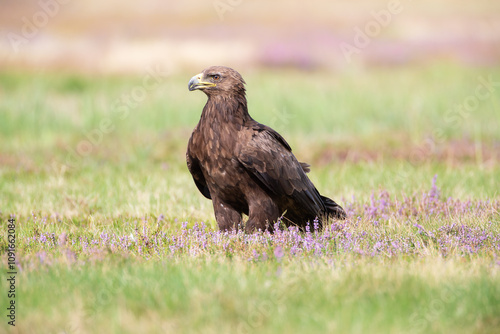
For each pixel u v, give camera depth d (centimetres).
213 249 931
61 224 1136
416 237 973
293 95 2698
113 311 686
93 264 838
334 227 1030
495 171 1540
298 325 665
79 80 3456
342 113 2434
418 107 2445
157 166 1745
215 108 1039
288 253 898
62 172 1577
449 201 1195
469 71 3800
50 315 685
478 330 656
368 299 712
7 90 3112
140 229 1062
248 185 1048
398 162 1700
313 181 1492
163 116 2420
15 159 1816
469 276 777
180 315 680
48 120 2353
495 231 998
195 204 1279
